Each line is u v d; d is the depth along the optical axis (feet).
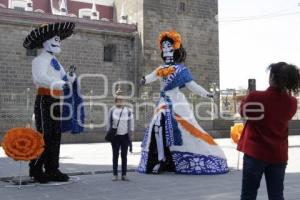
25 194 27.63
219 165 35.96
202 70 117.60
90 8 126.52
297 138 97.71
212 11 120.26
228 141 86.74
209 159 35.70
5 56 92.84
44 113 31.55
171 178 33.58
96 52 104.53
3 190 29.12
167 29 112.78
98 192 28.09
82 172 37.14
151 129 36.91
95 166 42.39
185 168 35.50
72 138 82.12
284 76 15.57
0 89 91.91
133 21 112.98
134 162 46.26
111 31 106.11
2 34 92.73
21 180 32.01
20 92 93.61
